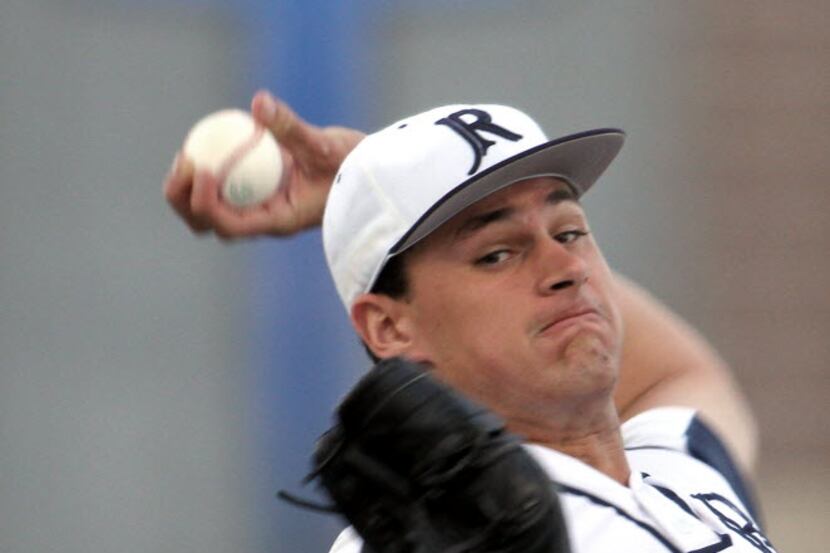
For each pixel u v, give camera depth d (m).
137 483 33.53
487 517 9.34
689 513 12.62
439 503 9.43
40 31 34.22
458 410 9.45
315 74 32.34
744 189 34.53
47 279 34.00
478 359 12.27
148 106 34.19
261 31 32.56
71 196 34.12
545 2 34.19
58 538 33.47
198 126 14.03
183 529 33.34
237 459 33.19
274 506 32.44
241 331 33.47
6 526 33.41
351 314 12.93
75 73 34.22
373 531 9.54
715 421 14.62
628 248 34.38
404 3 33.22
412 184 12.53
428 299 12.44
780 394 34.22
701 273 34.41
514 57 34.19
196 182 13.65
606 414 12.52
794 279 34.44
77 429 33.66
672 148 34.53
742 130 34.59
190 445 33.47
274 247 31.88
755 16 34.66
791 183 34.53
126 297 33.97
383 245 12.55
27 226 34.03
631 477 12.59
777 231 34.50
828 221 34.44
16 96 34.19
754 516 14.24
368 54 32.78
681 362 15.30
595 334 12.23
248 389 33.19
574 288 12.23
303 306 31.67
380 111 33.09
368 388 9.50
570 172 12.78
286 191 14.10
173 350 33.75
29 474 33.59
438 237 12.40
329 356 31.62
